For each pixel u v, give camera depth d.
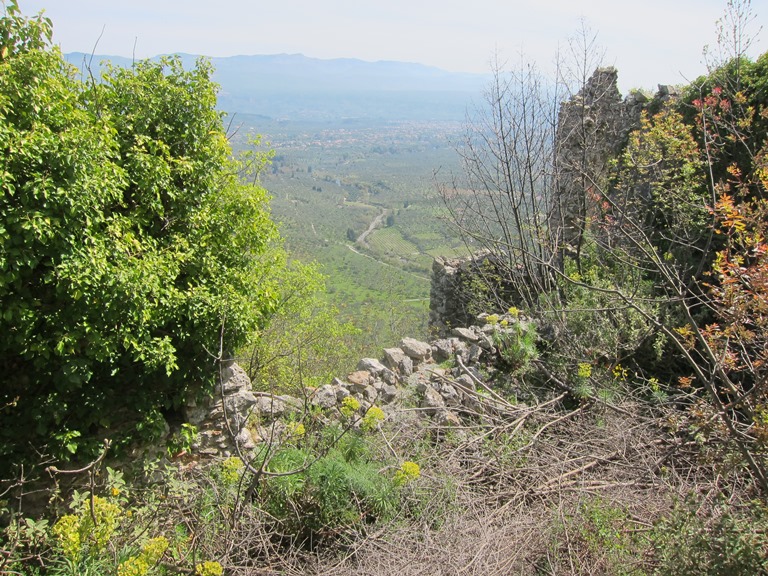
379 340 16.62
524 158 9.27
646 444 5.44
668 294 7.36
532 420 5.95
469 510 4.50
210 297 5.44
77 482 4.84
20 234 4.14
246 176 8.27
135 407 5.06
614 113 10.95
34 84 4.46
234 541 4.04
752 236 5.04
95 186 4.46
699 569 3.43
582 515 4.32
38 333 4.55
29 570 3.95
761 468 3.98
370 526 4.29
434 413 5.98
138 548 3.82
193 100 5.84
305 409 4.80
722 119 7.59
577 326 7.33
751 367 4.08
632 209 8.70
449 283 11.81
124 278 4.54
